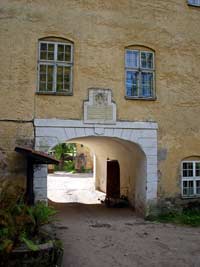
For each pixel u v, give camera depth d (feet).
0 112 40.32
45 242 26.22
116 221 43.04
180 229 38.86
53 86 42.52
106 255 28.71
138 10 46.34
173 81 46.98
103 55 44.27
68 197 64.49
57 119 41.81
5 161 39.81
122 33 45.32
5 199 28.78
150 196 44.62
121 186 56.13
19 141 40.47
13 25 41.73
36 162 37.04
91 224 41.06
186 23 48.49
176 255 29.01
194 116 47.67
